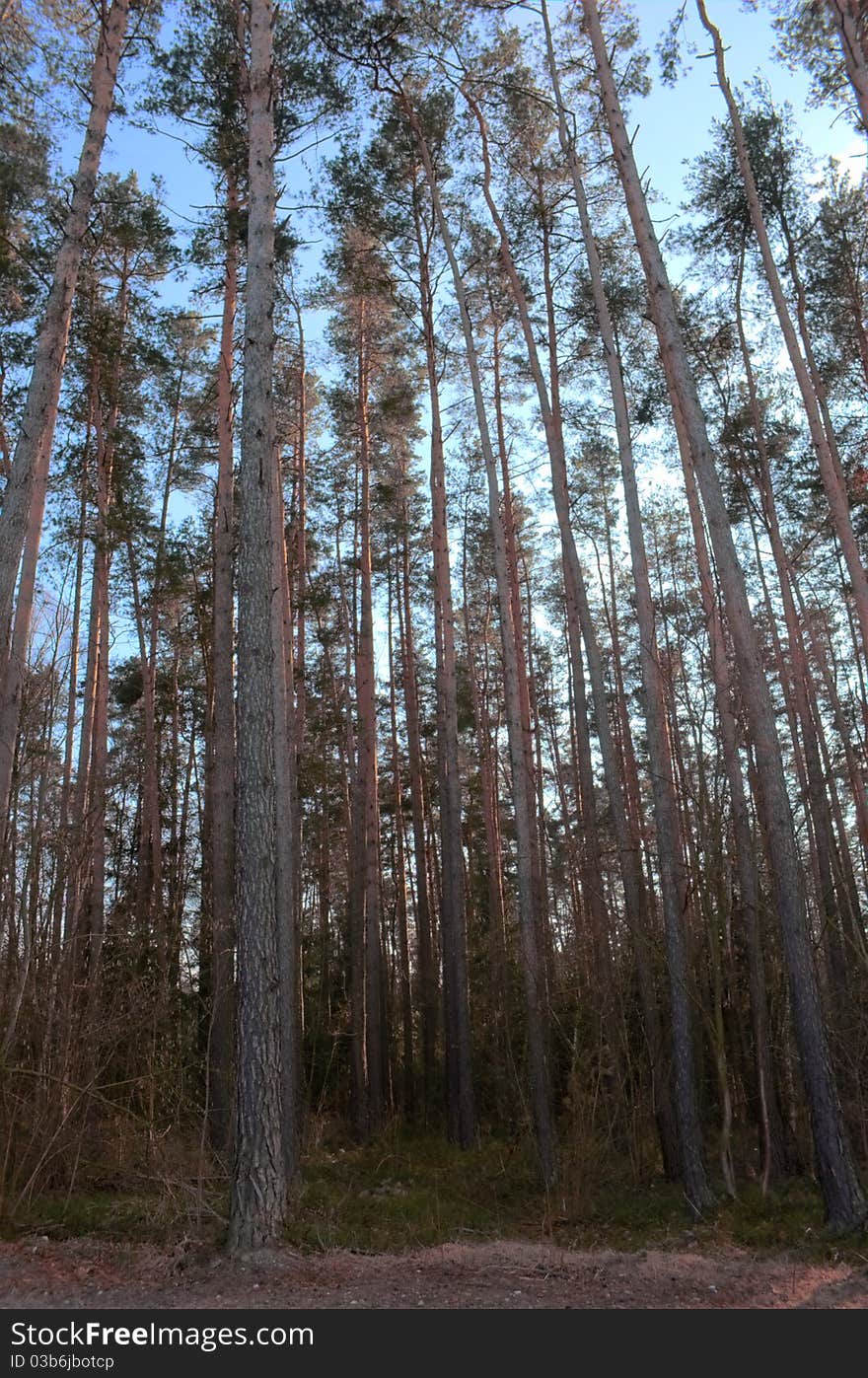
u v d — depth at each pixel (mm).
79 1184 10797
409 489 23359
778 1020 13586
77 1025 11094
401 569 26016
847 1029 12758
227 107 14266
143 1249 8219
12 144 14750
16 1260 7855
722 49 13852
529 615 27562
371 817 20453
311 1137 18250
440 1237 9617
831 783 20297
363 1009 21234
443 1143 17812
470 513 24328
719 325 17922
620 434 13414
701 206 16844
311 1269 7695
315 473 22312
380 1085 19797
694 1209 10766
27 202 15094
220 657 15844
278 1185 8359
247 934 8648
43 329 11352
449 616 18156
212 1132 13453
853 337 18344
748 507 19359
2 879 11047
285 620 16969
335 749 27859
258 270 10172
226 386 16688
